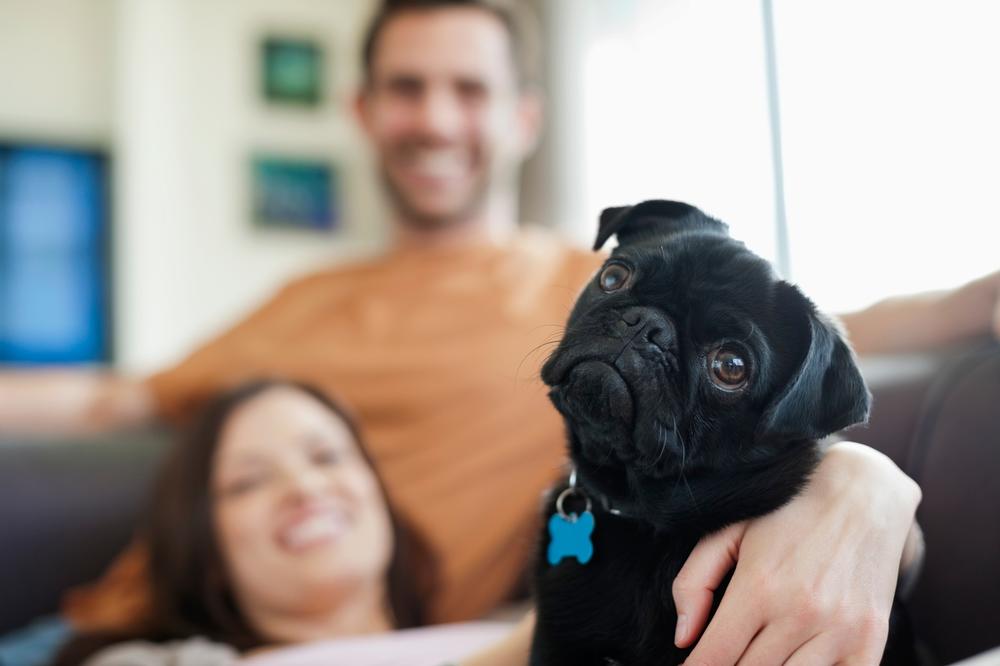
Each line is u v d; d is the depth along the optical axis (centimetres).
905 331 72
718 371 55
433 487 96
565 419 59
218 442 86
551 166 157
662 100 127
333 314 111
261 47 217
